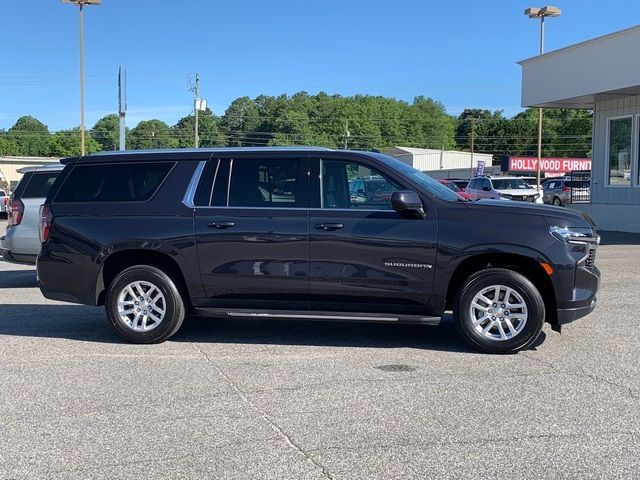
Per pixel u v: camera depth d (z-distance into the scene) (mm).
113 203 6812
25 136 107688
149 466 3904
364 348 6594
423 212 6211
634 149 19766
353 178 6461
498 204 6312
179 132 110500
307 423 4562
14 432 4457
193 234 6547
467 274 6379
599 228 21047
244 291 6535
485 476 3729
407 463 3906
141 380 5598
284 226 6387
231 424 4559
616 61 17594
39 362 6188
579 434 4332
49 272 6914
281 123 110875
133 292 6805
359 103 124812
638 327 7395
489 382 5438
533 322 6117
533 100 21172
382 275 6254
